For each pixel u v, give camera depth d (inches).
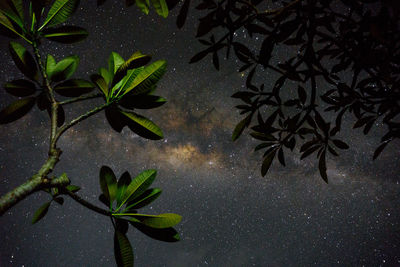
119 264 116.3
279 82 170.4
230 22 157.0
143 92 125.2
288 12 157.8
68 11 124.7
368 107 179.9
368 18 148.6
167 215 118.9
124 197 120.3
